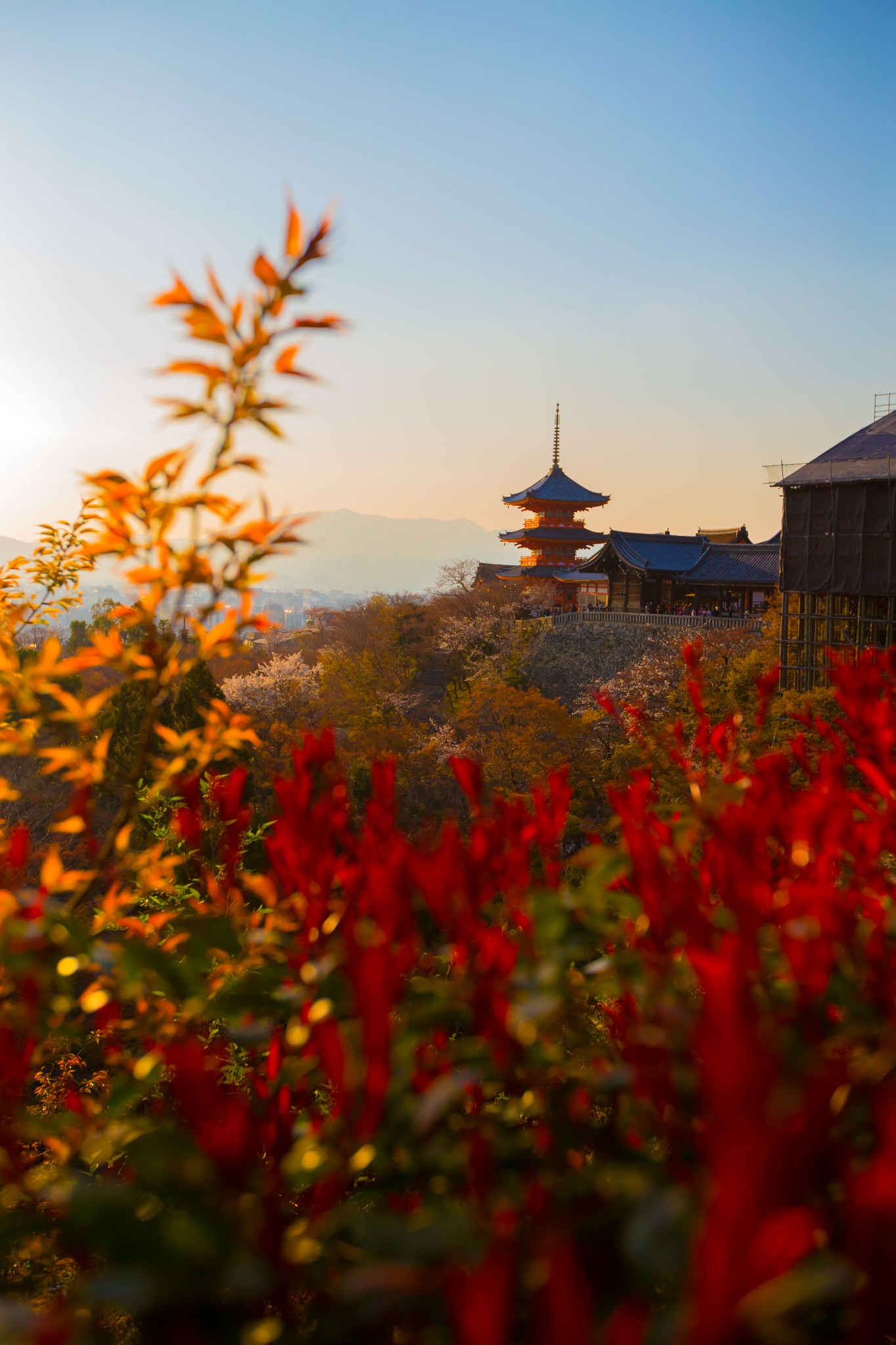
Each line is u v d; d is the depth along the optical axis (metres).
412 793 30.31
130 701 12.01
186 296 1.82
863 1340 0.97
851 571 34.50
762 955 1.97
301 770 2.22
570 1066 1.71
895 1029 1.51
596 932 1.88
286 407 1.89
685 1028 1.63
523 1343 1.32
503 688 30.19
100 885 2.78
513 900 2.14
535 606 62.00
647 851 1.95
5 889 2.11
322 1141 1.47
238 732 2.27
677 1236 1.14
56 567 4.49
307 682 38.50
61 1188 1.63
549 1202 1.39
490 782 30.17
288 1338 1.24
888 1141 1.02
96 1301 1.18
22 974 1.80
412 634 54.19
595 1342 1.12
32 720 2.11
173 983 1.80
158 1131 1.38
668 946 1.94
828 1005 1.78
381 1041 1.40
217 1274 1.22
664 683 34.91
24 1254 1.61
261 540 1.95
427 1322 1.19
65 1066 4.23
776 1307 0.95
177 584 1.97
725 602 58.75
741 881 1.93
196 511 1.94
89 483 1.93
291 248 1.83
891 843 2.46
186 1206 1.34
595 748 31.81
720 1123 1.04
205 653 2.09
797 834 2.25
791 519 36.44
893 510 33.31
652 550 60.31
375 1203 1.82
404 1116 1.50
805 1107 1.14
